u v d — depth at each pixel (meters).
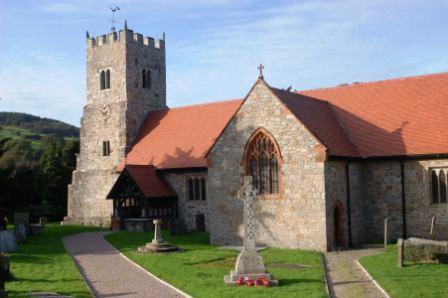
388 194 39.12
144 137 58.19
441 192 37.12
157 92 63.06
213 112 55.25
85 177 60.84
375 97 43.88
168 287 22.95
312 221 34.69
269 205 36.53
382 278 23.31
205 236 44.84
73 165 90.62
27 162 92.56
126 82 58.75
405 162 38.47
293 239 35.44
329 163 35.22
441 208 36.97
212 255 32.19
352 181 38.31
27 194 43.53
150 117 60.59
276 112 36.38
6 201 41.62
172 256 31.98
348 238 36.78
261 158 37.16
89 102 61.84
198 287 22.34
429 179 37.56
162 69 64.12
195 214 50.03
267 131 36.66
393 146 39.09
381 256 29.73
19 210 44.12
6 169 42.53
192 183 50.53
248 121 37.59
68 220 61.88
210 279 23.98
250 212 23.77
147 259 31.02
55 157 83.00
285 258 30.70
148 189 49.34
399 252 26.00
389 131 40.41
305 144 35.09
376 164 39.72
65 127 188.75
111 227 52.78
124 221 51.31
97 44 61.41
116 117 59.06
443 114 39.53
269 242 36.44
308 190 34.91
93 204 60.00
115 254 34.16
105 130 60.06
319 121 39.16
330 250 34.50
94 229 53.69
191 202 50.38
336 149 36.50
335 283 23.42
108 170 58.59
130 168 49.84
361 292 21.22
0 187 41.72
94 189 59.91
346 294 21.06
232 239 38.06
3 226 43.06
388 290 20.98
